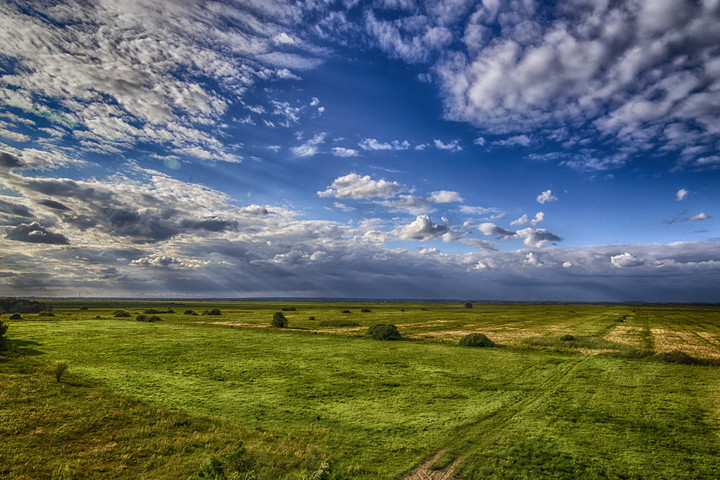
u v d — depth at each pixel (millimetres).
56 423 20625
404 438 20938
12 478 14883
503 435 21281
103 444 18781
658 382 32688
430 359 42625
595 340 53656
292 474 16141
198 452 18406
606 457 18641
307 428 22141
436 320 103688
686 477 16688
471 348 50281
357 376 34594
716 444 20047
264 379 33188
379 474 16750
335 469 16891
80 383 28578
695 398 28141
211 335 59156
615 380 33438
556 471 17250
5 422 20031
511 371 36875
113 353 42031
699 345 56094
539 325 87875
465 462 18078
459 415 24531
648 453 19078
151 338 53938
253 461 16969
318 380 33062
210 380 32469
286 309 168000
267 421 23219
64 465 16297
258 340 55219
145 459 17484
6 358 35375
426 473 17031
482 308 193875
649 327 85375
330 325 86062
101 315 109562
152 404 25047
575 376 34844
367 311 153000
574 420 23672
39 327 62812
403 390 30297
